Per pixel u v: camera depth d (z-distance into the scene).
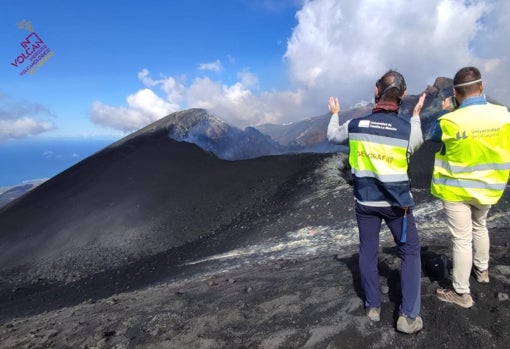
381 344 3.51
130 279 12.41
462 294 3.74
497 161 3.39
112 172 24.27
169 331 4.43
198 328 4.35
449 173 3.60
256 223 14.20
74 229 18.17
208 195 18.53
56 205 21.98
